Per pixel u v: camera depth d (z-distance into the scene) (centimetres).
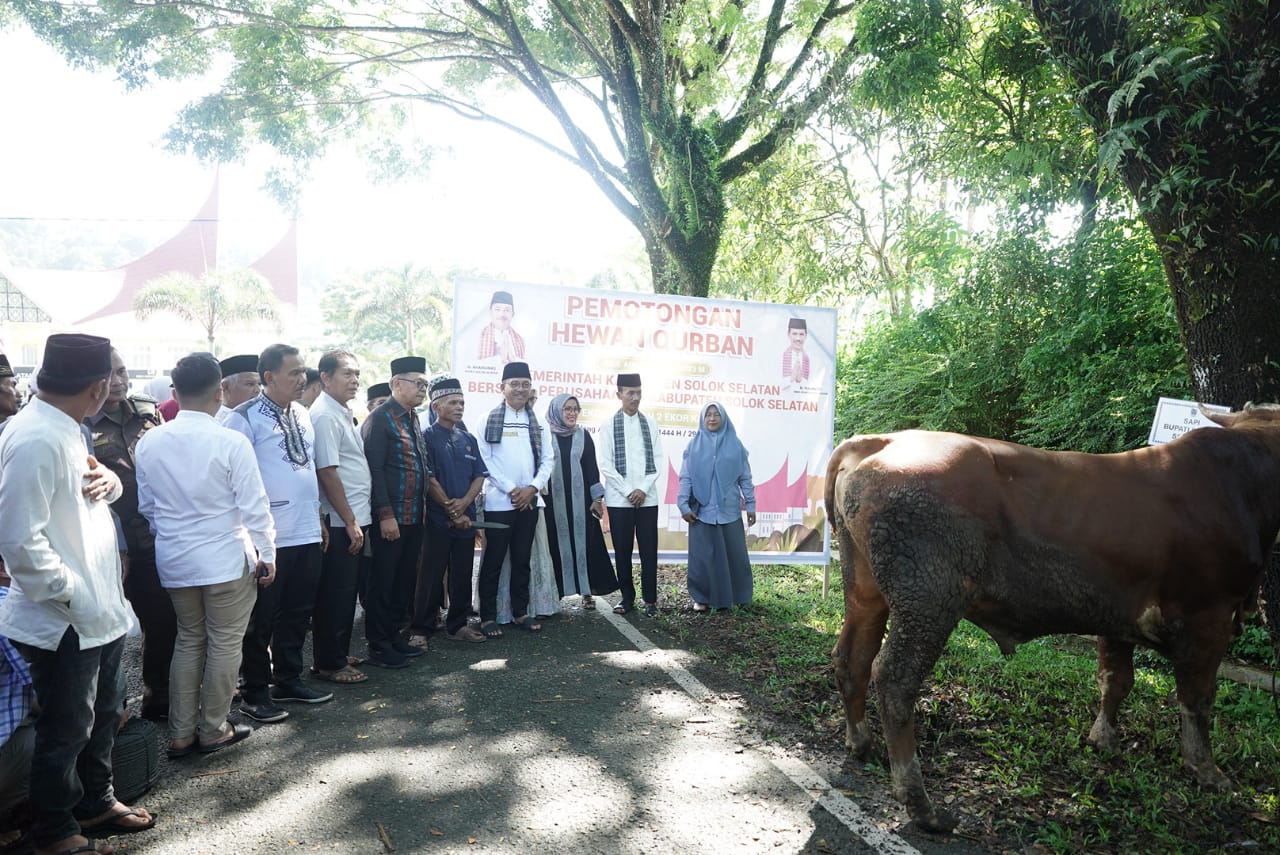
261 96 1520
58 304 4812
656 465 814
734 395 920
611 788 432
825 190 1524
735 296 1616
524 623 738
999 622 436
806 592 926
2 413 414
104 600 362
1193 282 566
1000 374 960
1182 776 451
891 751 404
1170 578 432
